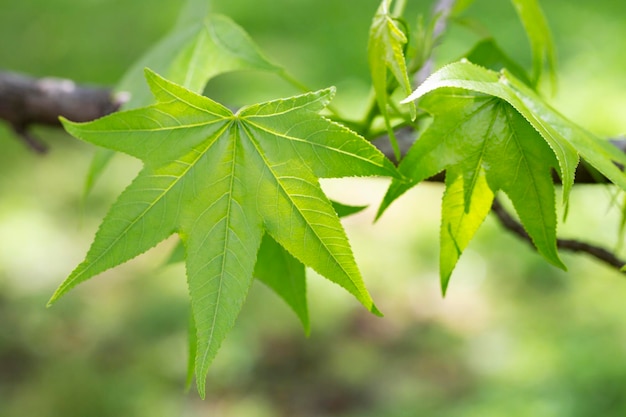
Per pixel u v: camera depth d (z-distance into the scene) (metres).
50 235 6.73
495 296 5.93
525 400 4.80
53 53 9.13
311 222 0.92
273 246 1.21
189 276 0.92
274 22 8.91
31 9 9.92
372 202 7.02
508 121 1.02
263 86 7.64
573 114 6.12
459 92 1.03
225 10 8.97
